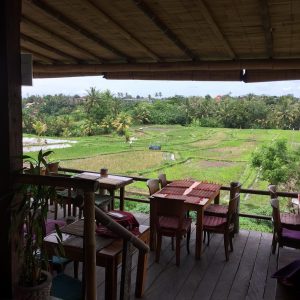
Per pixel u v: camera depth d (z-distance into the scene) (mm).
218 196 4832
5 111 2020
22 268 2139
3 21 1973
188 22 2984
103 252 2572
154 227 4074
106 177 4969
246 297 3113
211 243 4352
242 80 4090
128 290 2684
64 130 42219
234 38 3240
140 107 52188
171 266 3703
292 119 42781
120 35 3523
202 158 32375
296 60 3639
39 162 2133
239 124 46938
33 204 2027
